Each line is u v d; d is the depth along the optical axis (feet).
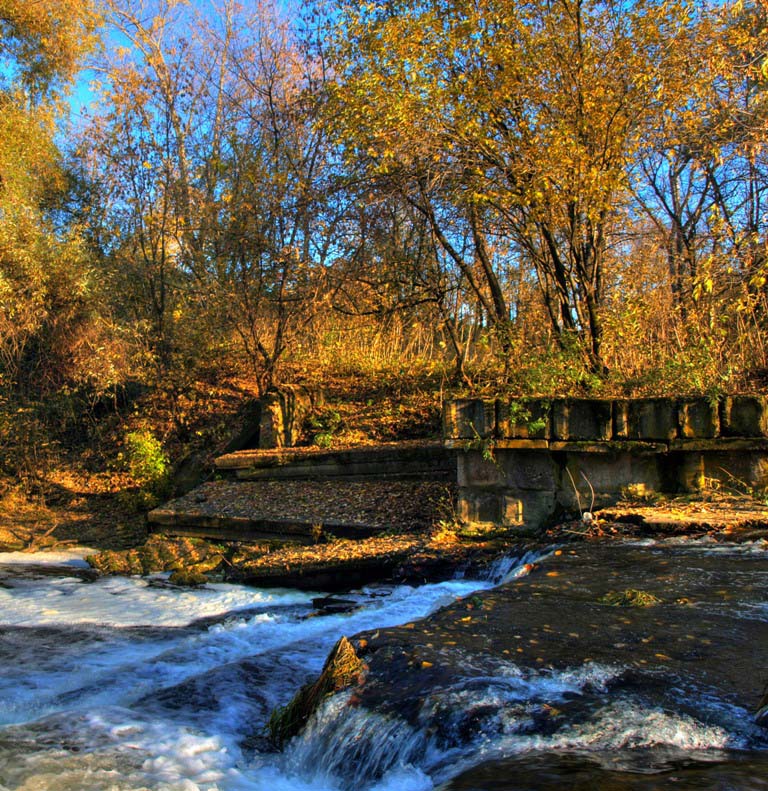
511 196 35.19
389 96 36.58
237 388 60.03
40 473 55.06
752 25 33.76
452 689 11.85
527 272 52.39
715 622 14.71
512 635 14.47
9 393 55.77
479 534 29.37
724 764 9.18
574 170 34.17
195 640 21.39
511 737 10.38
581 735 10.23
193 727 14.12
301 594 28.40
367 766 11.16
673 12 33.04
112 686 17.43
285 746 12.76
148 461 50.14
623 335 35.17
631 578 18.66
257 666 17.84
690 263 40.98
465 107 36.06
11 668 19.57
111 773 11.80
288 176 50.31
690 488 27.43
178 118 58.85
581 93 35.04
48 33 59.93
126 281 60.59
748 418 26.53
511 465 29.55
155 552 35.76
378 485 38.45
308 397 52.16
